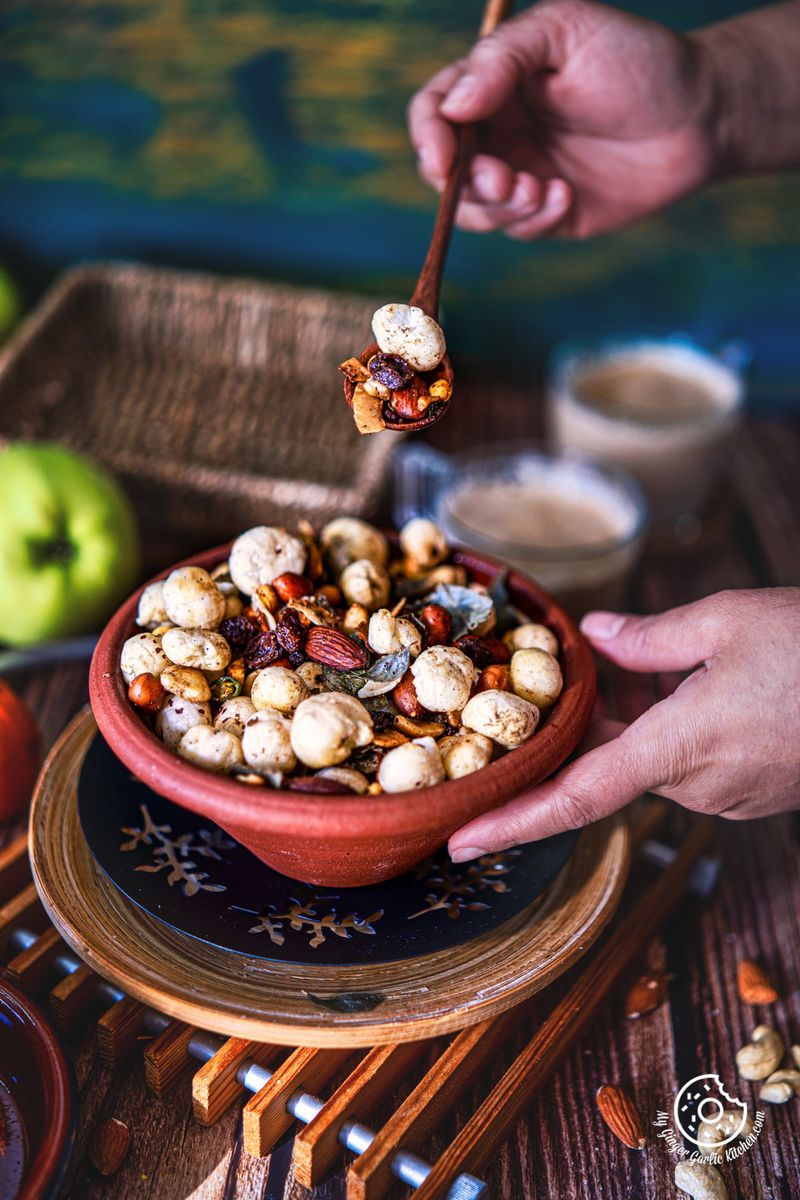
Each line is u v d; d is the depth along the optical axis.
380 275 1.13
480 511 0.86
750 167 0.86
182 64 1.01
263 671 0.58
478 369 1.18
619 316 1.15
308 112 1.04
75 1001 0.61
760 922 0.69
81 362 1.01
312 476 0.94
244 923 0.59
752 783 0.61
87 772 0.65
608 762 0.59
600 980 0.64
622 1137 0.60
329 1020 0.57
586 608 0.82
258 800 0.54
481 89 0.73
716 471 1.01
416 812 0.55
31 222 1.11
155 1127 0.59
